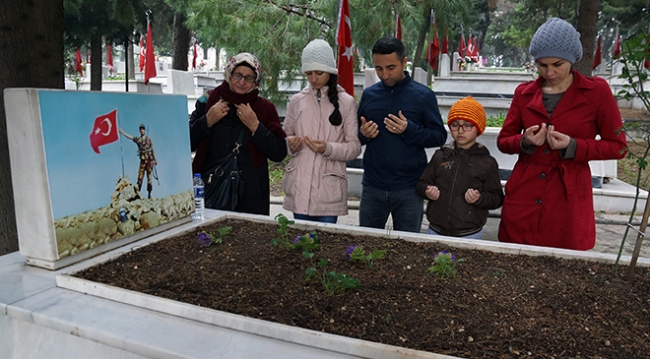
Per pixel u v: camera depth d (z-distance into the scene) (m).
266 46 6.53
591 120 2.44
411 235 2.42
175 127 2.44
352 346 1.34
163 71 20.11
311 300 1.67
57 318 1.52
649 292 1.84
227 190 2.92
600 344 1.44
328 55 2.90
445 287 1.82
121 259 2.01
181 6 8.05
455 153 2.82
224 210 2.89
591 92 2.41
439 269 1.94
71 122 1.85
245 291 1.74
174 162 2.44
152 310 1.59
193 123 2.97
